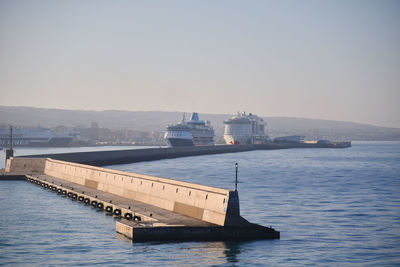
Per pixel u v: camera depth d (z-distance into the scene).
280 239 53.69
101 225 60.22
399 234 58.00
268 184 118.94
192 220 55.72
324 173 159.75
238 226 52.38
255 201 85.56
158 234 51.28
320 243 52.72
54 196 90.19
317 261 45.69
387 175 151.12
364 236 56.81
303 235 56.50
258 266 43.47
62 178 114.38
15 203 80.44
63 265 43.03
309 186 114.44
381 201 87.50
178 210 60.91
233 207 52.28
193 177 139.50
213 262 44.09
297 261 45.44
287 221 65.94
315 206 80.19
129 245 49.53
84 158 183.00
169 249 47.91
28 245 50.12
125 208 65.06
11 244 50.59
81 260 44.56
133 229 51.09
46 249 48.47
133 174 76.62
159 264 43.34
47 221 63.19
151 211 62.34
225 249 48.31
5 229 57.94
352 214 72.25
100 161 195.00
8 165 138.12
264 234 52.97
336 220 67.00
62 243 50.78
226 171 165.50
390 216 70.69
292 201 86.06
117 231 55.84
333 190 105.75
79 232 56.12
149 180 70.69
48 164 130.50
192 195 58.50
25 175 125.31
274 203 83.19
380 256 48.16
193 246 49.19
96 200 74.94
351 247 51.38
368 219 68.06
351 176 147.12
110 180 85.75
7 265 43.16
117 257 45.31
